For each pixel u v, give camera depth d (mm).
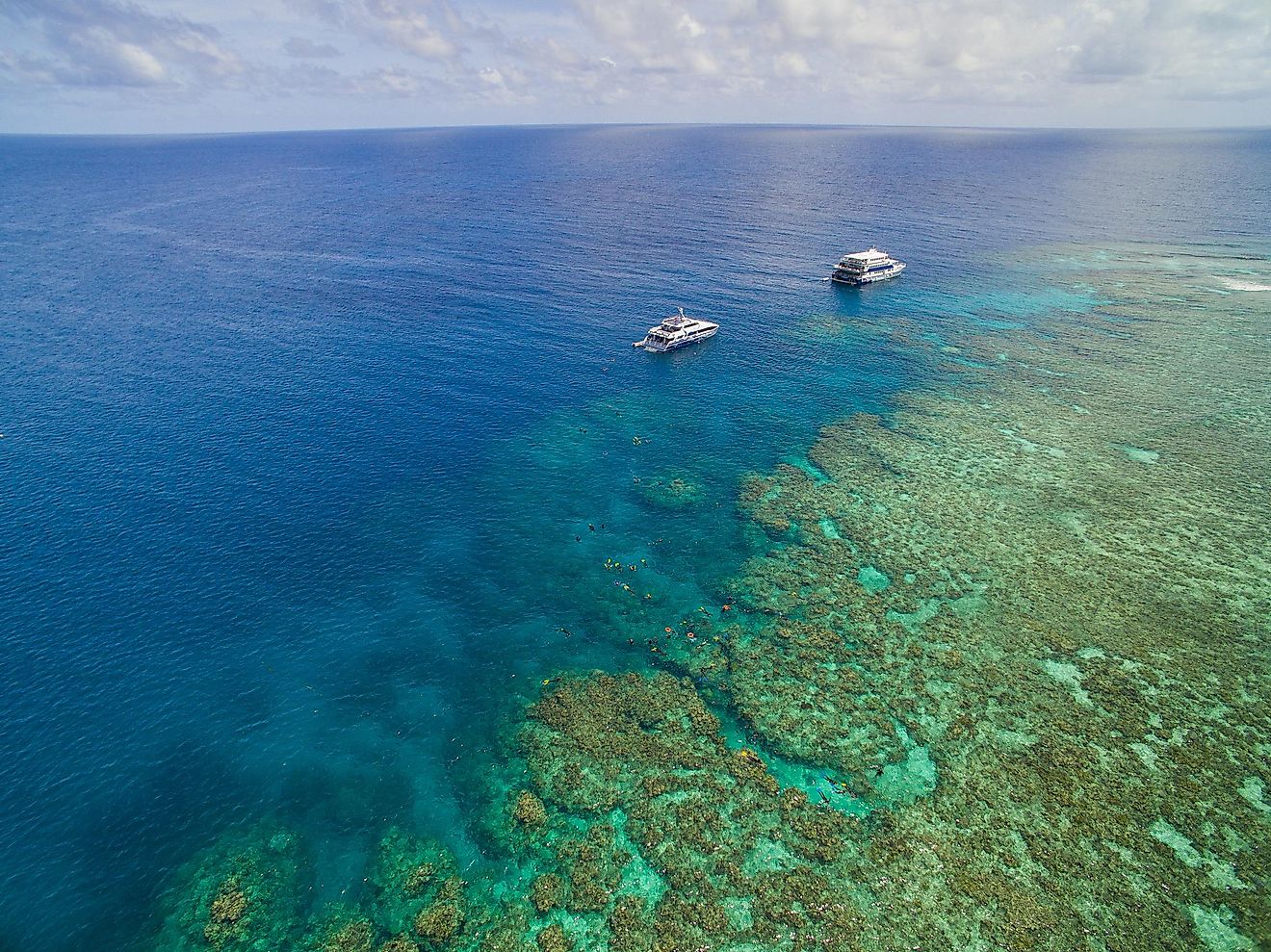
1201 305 122062
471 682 49062
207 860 37500
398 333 112625
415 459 76250
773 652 50750
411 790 41375
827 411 87750
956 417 84875
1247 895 33750
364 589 57406
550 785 41312
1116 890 34219
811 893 34812
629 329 117000
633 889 35469
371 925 34406
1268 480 69125
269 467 73750
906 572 58344
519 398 91500
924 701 45875
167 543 61562
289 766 42781
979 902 34031
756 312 125688
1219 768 40250
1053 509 65750
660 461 76938
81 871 36812
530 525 66000
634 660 50688
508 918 34469
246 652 50969
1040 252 163000
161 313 120000
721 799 40031
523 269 150875
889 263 143625
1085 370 97312
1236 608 52531
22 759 42469
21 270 144875
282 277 143000
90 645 50781
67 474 71188
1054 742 42375
